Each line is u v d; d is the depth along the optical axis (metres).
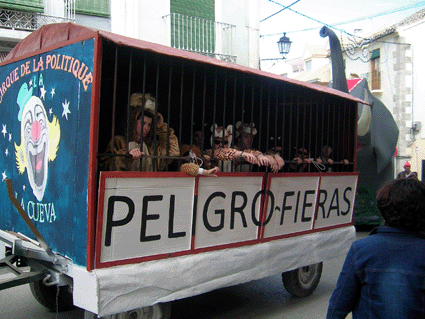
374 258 2.05
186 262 3.57
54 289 4.48
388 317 1.96
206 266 3.74
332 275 6.36
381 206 2.18
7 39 7.97
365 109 10.78
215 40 11.06
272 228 4.47
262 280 6.06
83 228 3.14
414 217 2.07
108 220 3.07
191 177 3.58
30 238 3.99
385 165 11.16
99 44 3.05
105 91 4.75
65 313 4.53
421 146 15.66
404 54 15.82
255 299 5.21
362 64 17.84
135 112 3.95
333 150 5.93
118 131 4.75
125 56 3.89
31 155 3.95
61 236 3.45
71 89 3.32
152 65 4.31
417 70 15.74
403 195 2.09
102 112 4.73
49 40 3.72
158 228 3.39
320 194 5.13
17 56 4.26
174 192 3.47
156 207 3.36
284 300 5.19
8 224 4.49
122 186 3.12
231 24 11.22
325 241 5.21
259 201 4.27
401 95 15.94
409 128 15.91
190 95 5.71
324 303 5.10
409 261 1.99
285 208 4.62
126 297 3.16
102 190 3.01
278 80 4.23
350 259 2.14
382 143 11.08
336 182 5.39
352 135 5.95
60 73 3.48
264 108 6.21
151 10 9.93
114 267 3.13
